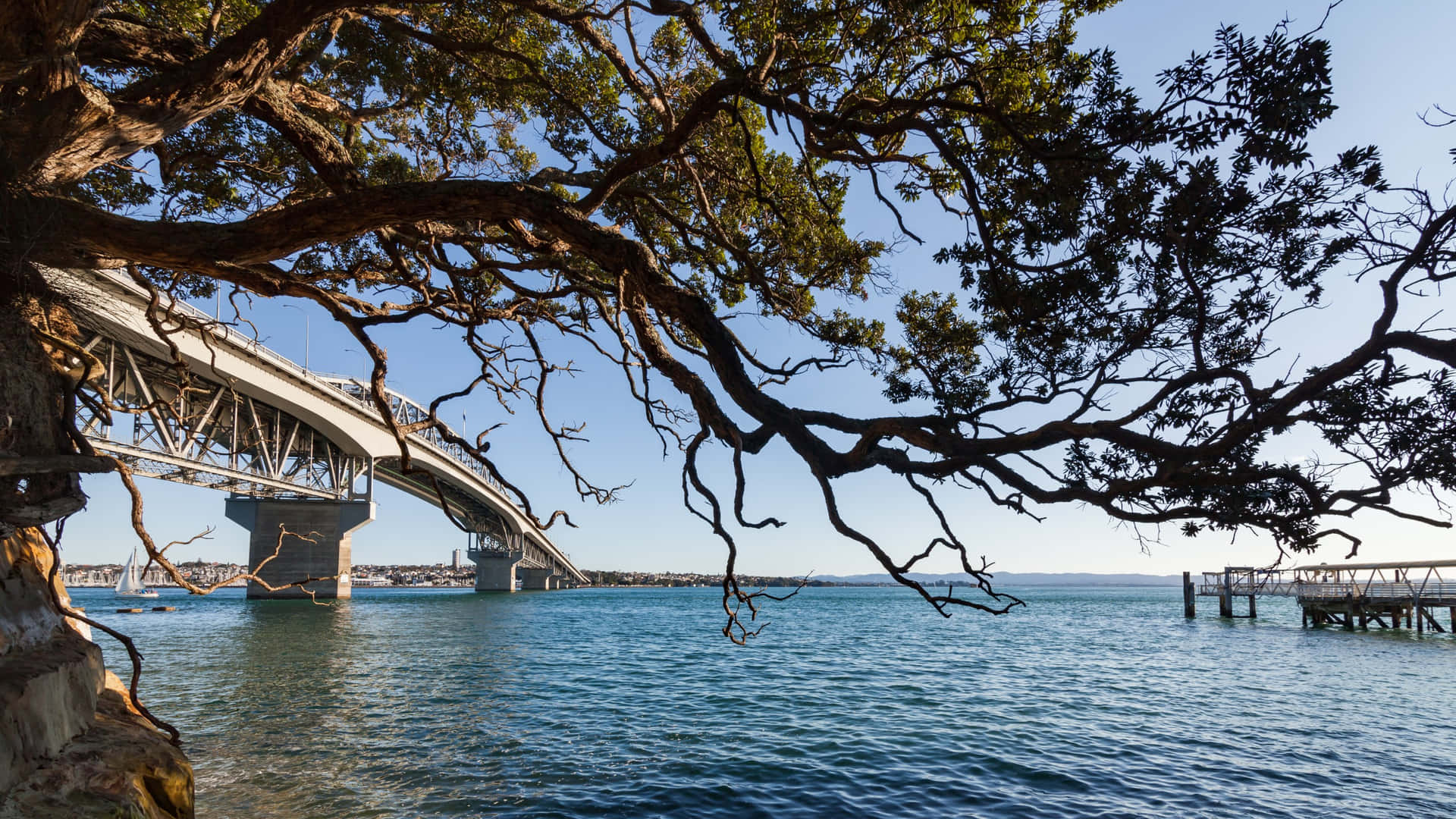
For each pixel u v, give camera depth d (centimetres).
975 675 2319
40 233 423
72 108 434
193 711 1508
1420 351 297
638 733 1368
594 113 916
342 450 6731
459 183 447
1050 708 1708
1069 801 987
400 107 877
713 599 13750
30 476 406
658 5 556
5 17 384
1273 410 312
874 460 388
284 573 6981
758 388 405
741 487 390
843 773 1112
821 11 609
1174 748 1295
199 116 503
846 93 658
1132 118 405
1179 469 327
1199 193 381
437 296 673
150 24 574
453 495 9175
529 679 2103
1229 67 356
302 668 2255
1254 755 1246
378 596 11531
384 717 1491
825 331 833
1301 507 327
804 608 9069
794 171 948
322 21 643
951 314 786
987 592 402
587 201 552
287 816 865
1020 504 403
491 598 11162
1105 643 3712
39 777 330
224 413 4878
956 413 413
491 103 920
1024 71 604
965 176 480
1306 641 3891
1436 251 306
